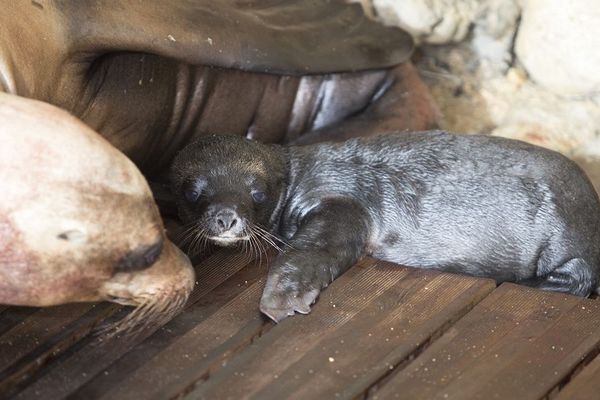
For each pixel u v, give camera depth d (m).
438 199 9.44
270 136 11.02
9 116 7.02
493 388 7.57
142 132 9.89
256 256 9.14
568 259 9.37
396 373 7.77
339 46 10.91
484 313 8.41
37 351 7.86
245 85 10.52
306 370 7.72
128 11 9.28
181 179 9.52
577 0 11.73
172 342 7.99
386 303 8.49
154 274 7.57
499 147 9.62
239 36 10.06
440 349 7.97
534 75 12.47
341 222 9.15
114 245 7.20
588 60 11.84
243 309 8.41
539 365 7.80
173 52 9.52
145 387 7.56
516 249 9.41
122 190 7.17
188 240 9.34
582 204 9.47
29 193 6.91
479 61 12.83
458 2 12.53
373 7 12.48
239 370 7.74
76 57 9.02
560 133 12.10
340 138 10.91
